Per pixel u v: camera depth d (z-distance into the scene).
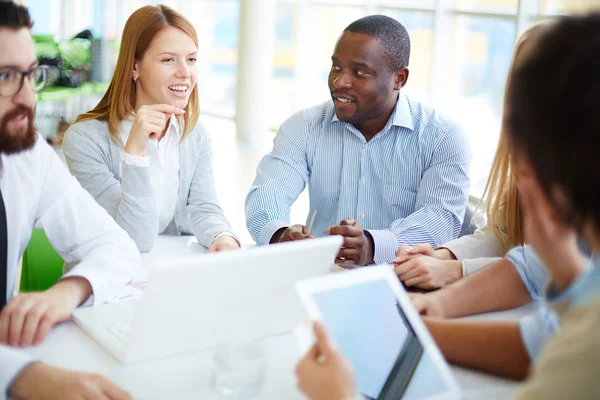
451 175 2.34
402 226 2.25
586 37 0.79
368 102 2.30
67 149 2.30
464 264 1.78
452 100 5.94
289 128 2.48
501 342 1.31
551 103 0.79
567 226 0.84
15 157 1.63
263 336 1.39
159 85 2.29
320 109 2.49
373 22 2.28
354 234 2.01
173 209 2.38
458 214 2.34
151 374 1.26
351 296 1.16
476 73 5.74
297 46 7.88
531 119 0.81
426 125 2.39
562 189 0.81
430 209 2.31
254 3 7.39
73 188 1.74
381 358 1.20
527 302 1.67
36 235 2.03
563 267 0.95
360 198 2.44
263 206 2.33
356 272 1.19
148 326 1.22
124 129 2.31
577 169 0.78
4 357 1.20
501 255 1.97
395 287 1.22
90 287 1.54
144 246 2.10
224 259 1.16
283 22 8.45
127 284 1.69
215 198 2.40
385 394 1.18
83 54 5.97
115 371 1.26
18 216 1.63
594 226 0.80
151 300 1.16
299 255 1.25
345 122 2.36
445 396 1.16
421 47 6.09
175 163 2.35
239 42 7.55
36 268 2.04
